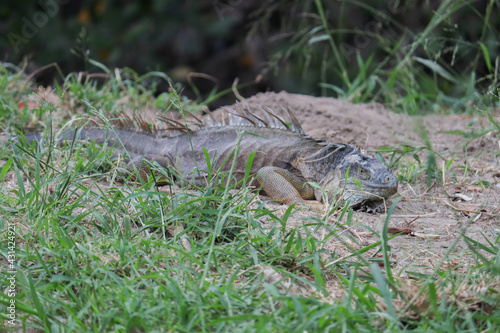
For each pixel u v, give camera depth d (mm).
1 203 7469
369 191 8500
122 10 22516
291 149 9352
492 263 6016
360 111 13961
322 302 5633
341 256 7031
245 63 23125
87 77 13844
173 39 22688
